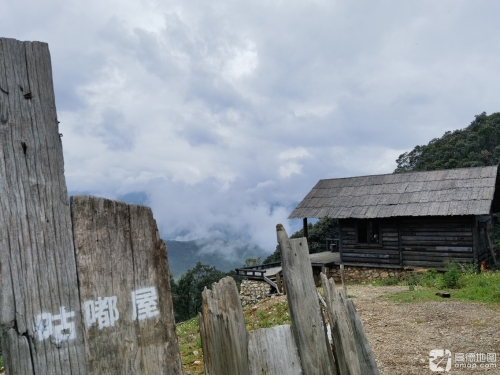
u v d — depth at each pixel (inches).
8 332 67.1
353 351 117.5
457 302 366.9
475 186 556.1
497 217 852.0
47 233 72.8
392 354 239.8
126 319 80.3
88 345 74.8
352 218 634.8
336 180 735.1
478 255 552.7
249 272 672.4
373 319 322.0
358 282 639.8
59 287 72.9
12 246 69.0
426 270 572.7
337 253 788.0
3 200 68.9
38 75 74.9
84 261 76.4
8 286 67.8
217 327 109.0
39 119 74.1
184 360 256.1
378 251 626.5
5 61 71.3
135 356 80.4
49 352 70.5
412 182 631.2
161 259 87.5
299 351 110.3
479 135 1109.7
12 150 70.6
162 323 85.2
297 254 116.2
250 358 104.9
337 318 118.5
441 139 1245.1
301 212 689.0
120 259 81.1
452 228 557.9
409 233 597.0
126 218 83.2
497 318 303.6
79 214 77.0
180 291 1082.1
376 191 652.1
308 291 115.0
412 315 329.7
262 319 351.3
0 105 70.1
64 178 76.0
